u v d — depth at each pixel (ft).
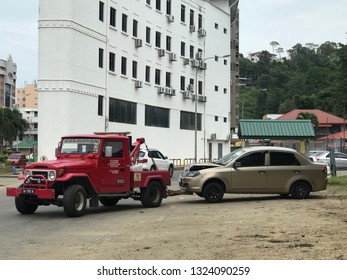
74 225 38.83
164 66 162.20
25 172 43.52
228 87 208.33
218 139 198.29
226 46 206.90
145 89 150.71
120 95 136.98
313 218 38.78
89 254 27.53
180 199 59.41
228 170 53.16
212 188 53.01
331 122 312.29
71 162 43.91
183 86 175.32
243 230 34.06
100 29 126.93
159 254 26.96
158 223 39.17
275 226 35.29
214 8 196.44
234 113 286.66
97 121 125.90
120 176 47.47
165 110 163.63
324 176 55.21
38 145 114.52
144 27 150.41
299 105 372.79
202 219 40.37
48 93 114.21
